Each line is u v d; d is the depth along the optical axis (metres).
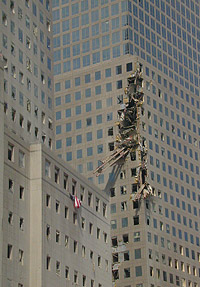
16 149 195.12
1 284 177.00
